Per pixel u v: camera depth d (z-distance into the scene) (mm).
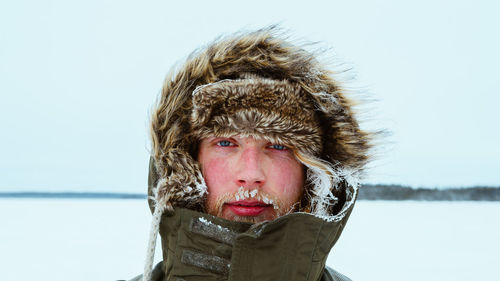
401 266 4898
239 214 816
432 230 8203
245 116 803
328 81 920
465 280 4309
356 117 934
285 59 875
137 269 4691
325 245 765
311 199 915
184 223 814
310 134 854
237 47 901
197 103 813
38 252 5895
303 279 735
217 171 831
